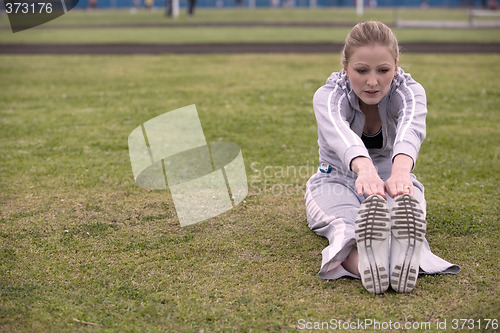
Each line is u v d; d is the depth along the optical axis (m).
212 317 2.36
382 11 37.72
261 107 6.94
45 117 6.50
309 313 2.38
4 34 17.38
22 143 5.37
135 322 2.34
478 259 2.89
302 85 8.43
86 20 27.39
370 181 2.57
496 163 4.70
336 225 2.84
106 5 49.69
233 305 2.46
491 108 6.90
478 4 44.72
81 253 3.00
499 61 10.93
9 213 3.59
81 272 2.78
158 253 3.00
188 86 8.48
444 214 3.52
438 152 5.05
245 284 2.65
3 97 7.73
